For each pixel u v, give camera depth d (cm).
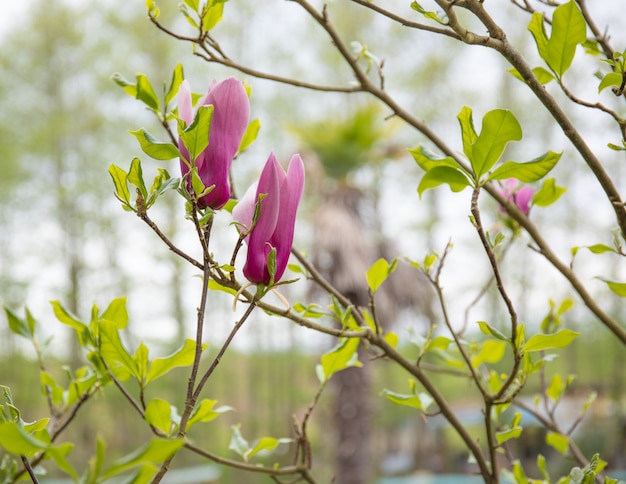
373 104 880
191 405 65
